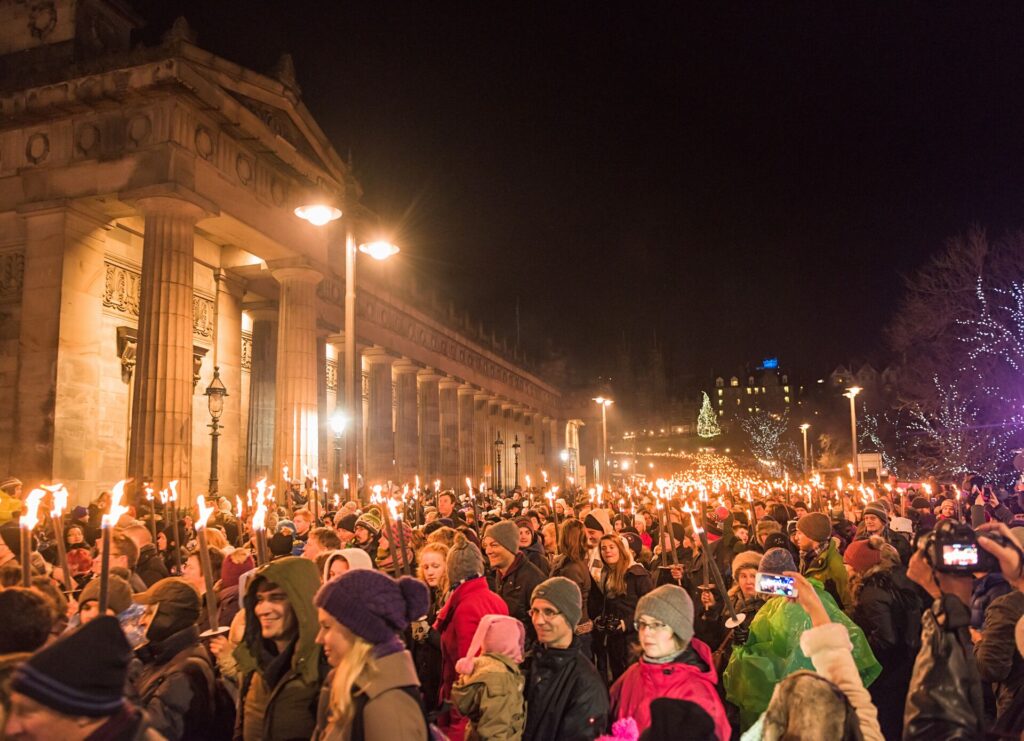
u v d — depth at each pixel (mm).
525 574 6789
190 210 23641
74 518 13398
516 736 4129
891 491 23953
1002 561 3416
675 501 13508
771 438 118438
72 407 23375
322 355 38469
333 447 38812
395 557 5672
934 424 44844
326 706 3400
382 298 45469
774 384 178375
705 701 4086
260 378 34031
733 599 6637
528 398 81250
